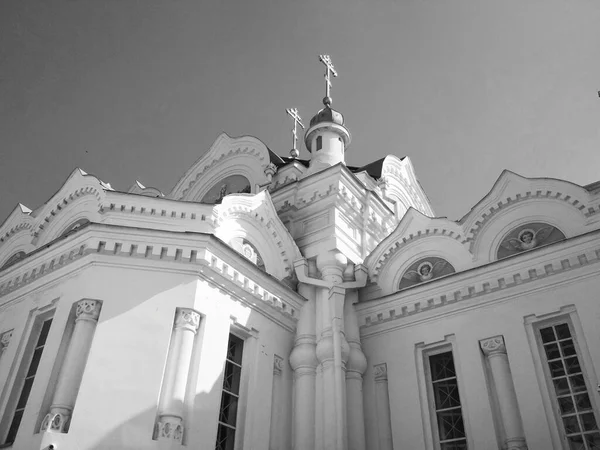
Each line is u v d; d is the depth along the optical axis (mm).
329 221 15414
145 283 11008
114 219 12734
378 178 20344
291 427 12430
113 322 10375
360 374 13383
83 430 9109
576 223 12594
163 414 9633
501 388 11656
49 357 10203
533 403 11102
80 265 11242
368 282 14922
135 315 10547
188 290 11094
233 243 13352
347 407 12695
